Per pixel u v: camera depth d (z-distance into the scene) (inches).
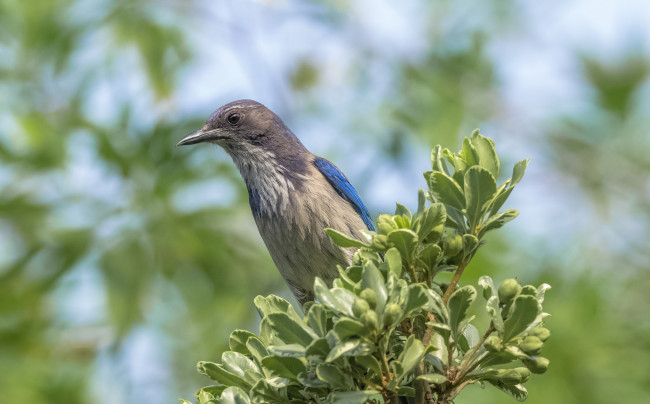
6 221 552.4
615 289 527.2
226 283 580.1
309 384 222.1
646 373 473.7
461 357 242.8
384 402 216.7
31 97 594.2
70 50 599.5
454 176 247.4
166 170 566.3
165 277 554.6
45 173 565.9
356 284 211.3
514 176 239.8
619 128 610.2
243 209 577.3
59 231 549.0
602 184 596.4
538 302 220.2
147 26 608.4
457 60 649.6
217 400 240.2
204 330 584.1
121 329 525.3
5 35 602.5
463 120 610.5
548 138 622.8
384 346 209.2
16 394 525.3
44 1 602.2
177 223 556.7
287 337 218.4
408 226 235.1
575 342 478.9
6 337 544.4
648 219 578.2
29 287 547.5
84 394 536.7
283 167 450.6
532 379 470.3
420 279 241.4
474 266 500.7
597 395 467.2
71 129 573.0
